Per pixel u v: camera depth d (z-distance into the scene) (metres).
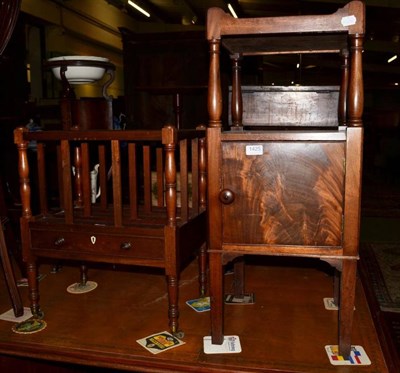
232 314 1.95
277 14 9.54
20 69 4.59
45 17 7.38
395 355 1.66
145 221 1.94
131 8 10.53
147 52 4.11
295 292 2.21
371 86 13.98
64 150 1.80
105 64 2.59
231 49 2.04
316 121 2.33
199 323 1.86
